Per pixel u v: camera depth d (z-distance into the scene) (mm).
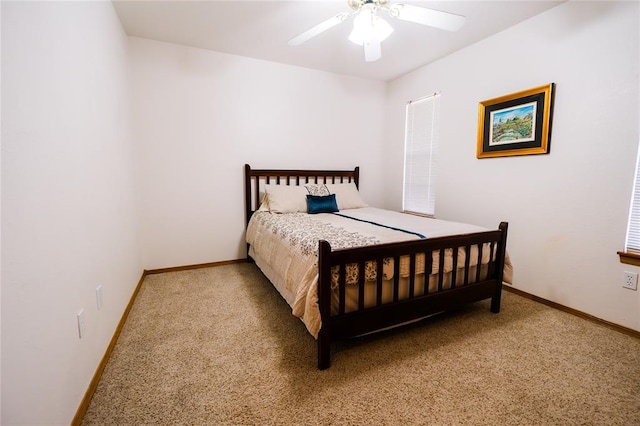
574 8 2070
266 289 2609
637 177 1837
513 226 2557
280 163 3492
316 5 2186
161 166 2934
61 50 1195
